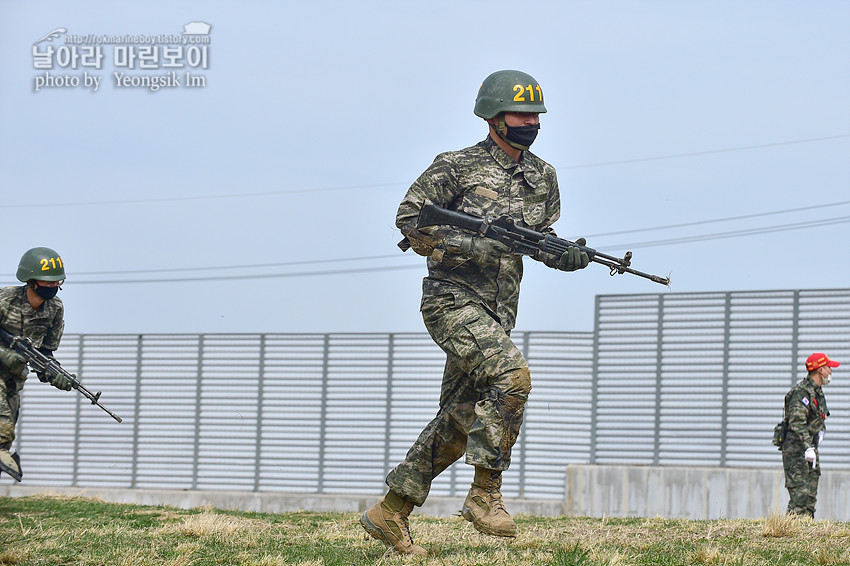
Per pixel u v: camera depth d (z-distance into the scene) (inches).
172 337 1201.4
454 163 327.0
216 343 1188.5
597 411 1053.2
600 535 402.6
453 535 395.5
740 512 973.2
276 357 1170.0
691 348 1027.3
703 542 382.6
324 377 1153.4
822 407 650.8
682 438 1023.6
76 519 484.4
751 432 1003.3
